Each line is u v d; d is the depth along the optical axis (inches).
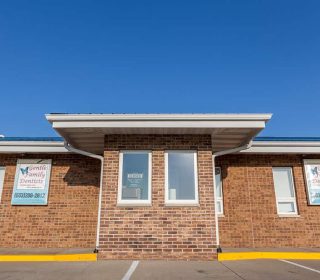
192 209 386.6
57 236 480.1
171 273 290.2
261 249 446.3
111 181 397.7
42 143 499.2
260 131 404.8
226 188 498.6
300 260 372.8
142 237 377.7
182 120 390.3
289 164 510.9
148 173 405.4
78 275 284.4
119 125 389.1
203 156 407.5
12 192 496.1
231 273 289.6
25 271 304.7
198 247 374.3
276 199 499.5
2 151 499.5
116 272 296.2
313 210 492.1
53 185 500.4
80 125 389.7
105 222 382.9
